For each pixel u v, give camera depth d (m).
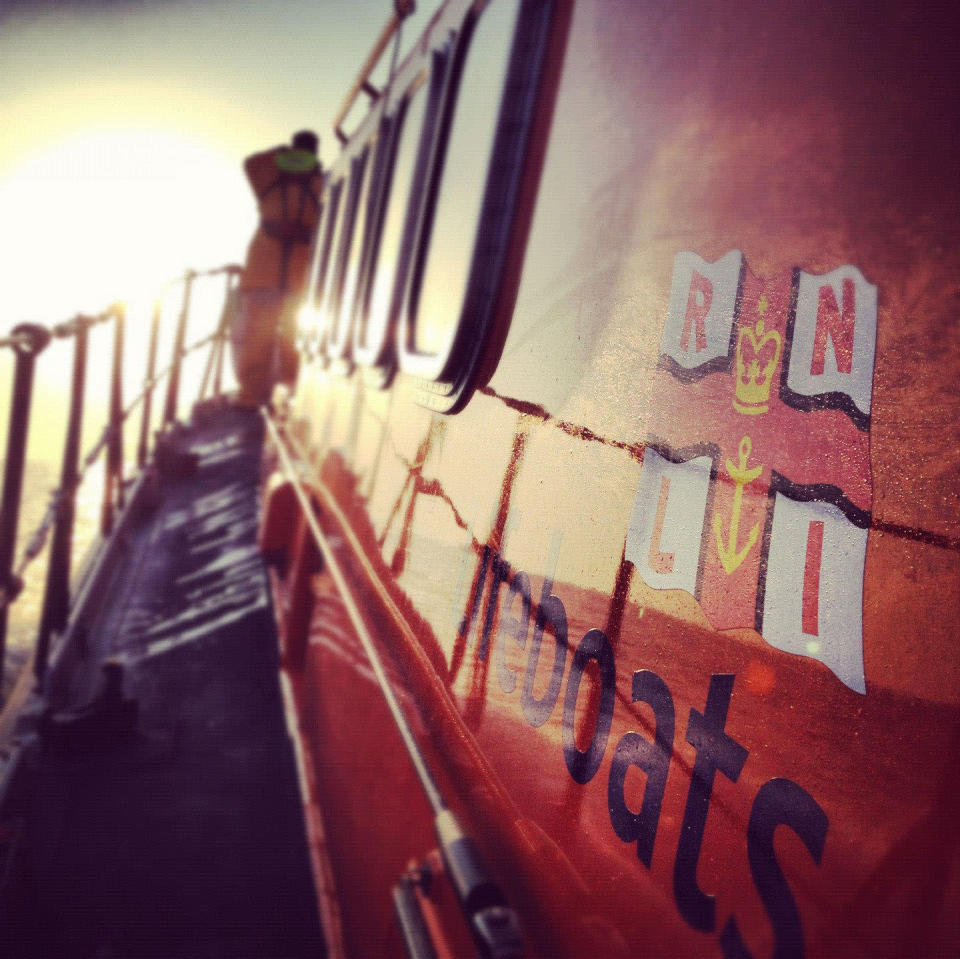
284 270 7.61
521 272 1.32
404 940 1.36
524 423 1.18
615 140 1.09
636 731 0.79
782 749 0.62
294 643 3.72
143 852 2.82
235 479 7.71
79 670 4.25
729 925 0.62
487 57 1.70
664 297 0.89
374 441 2.24
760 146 0.79
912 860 0.51
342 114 3.98
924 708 0.53
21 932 2.41
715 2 0.92
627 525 0.87
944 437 0.56
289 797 3.11
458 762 1.19
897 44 0.66
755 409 0.72
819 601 0.62
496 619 1.15
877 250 0.63
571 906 0.82
